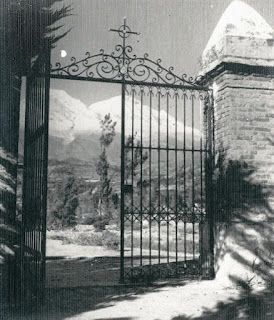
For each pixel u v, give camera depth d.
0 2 5.66
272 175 7.21
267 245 7.05
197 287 6.82
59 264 10.16
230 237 6.94
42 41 5.89
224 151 7.21
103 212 26.86
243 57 7.20
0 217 5.43
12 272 5.44
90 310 5.38
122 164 6.96
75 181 31.25
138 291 6.56
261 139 7.22
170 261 10.23
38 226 5.66
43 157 5.59
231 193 7.00
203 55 8.05
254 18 7.58
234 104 7.16
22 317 5.01
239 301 5.93
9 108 5.68
